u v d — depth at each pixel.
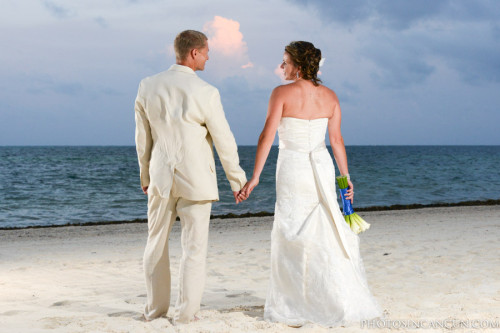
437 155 115.88
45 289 5.07
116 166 57.66
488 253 6.69
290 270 3.57
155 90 3.45
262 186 30.52
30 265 6.74
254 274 5.85
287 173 3.68
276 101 3.67
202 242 3.50
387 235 9.16
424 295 4.41
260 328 3.32
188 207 3.46
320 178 3.65
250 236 9.94
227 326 3.36
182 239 3.53
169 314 3.88
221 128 3.46
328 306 3.47
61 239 10.24
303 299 3.54
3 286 5.21
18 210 20.06
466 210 15.44
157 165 3.44
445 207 16.97
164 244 3.57
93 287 5.20
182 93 3.42
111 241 9.77
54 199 23.89
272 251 3.67
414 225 11.04
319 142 3.75
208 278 5.61
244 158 107.69
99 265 6.66
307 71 3.74
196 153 3.42
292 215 3.63
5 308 4.13
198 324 3.39
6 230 12.23
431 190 29.25
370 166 59.03
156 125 3.45
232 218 14.67
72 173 44.25
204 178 3.42
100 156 93.62
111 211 19.83
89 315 3.89
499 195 26.56
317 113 3.73
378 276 5.46
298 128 3.70
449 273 5.42
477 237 8.52
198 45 3.54
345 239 3.58
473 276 5.20
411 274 5.50
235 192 3.61
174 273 6.05
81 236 10.81
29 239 10.29
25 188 29.64
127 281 5.56
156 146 3.48
